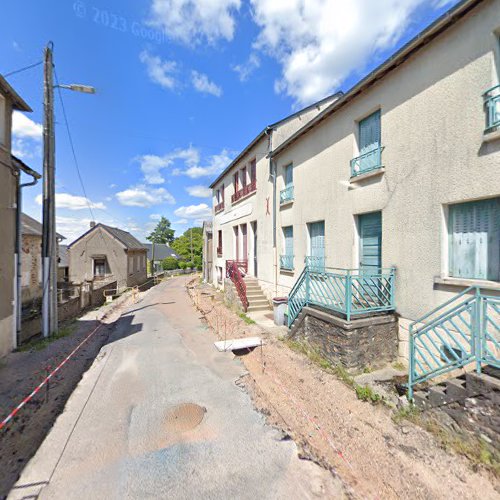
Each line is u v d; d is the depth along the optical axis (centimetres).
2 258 627
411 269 515
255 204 1225
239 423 364
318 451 310
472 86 419
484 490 252
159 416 384
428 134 484
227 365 562
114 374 528
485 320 327
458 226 455
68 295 1193
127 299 1658
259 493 256
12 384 485
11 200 671
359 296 601
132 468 289
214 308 1176
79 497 255
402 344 531
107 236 2408
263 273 1145
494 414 283
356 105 650
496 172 390
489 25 398
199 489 262
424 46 484
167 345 703
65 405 416
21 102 691
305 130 815
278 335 725
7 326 641
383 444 316
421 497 248
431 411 346
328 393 431
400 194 537
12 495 257
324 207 764
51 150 807
